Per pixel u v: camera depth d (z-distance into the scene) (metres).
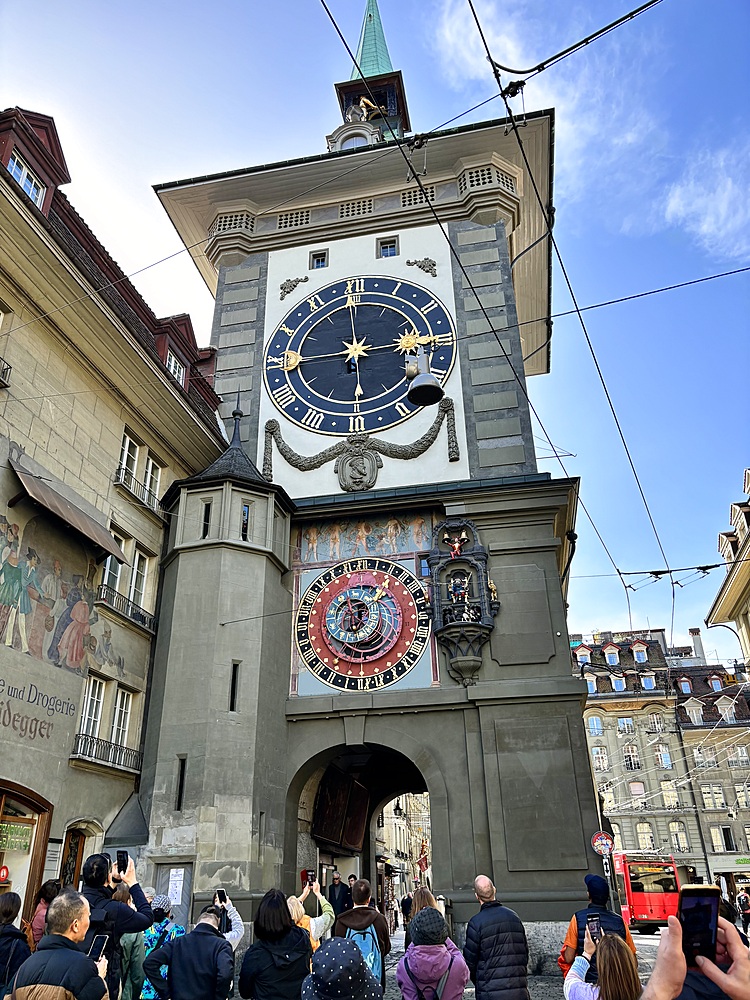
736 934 3.81
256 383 28.44
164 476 24.22
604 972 4.17
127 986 8.63
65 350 19.44
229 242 31.20
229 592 21.73
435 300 28.33
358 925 8.45
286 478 26.47
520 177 31.36
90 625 18.98
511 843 19.91
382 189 31.33
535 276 36.59
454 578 23.30
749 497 47.47
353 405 27.19
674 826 72.12
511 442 25.44
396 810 66.62
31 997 4.88
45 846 16.27
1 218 16.84
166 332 25.12
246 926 18.19
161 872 18.56
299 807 23.00
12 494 16.62
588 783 20.27
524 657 22.03
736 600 46.72
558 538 23.44
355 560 24.52
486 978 7.49
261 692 21.22
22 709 16.09
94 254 22.52
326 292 29.50
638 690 77.62
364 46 42.09
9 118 18.84
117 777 19.48
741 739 73.88
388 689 22.47
